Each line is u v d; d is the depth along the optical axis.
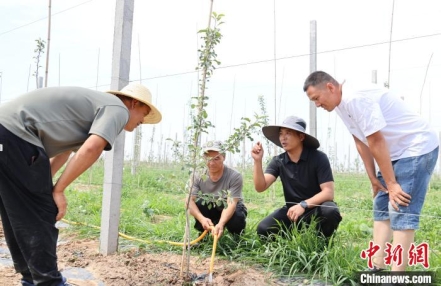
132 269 3.34
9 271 3.27
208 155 3.87
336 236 3.99
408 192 2.84
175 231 4.46
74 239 4.48
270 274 3.29
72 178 2.32
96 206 6.18
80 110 2.40
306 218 3.83
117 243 3.85
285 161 3.95
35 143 2.26
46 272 2.34
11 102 2.35
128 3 3.84
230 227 4.04
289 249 3.53
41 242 2.31
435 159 2.88
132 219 5.27
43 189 2.30
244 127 3.07
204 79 3.15
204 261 3.66
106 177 3.81
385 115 2.92
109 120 2.37
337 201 8.78
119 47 3.78
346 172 20.91
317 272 3.32
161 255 3.82
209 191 4.03
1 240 4.29
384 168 2.83
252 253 3.67
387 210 3.16
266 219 3.98
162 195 8.29
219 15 3.10
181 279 3.13
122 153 3.86
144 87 2.92
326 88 3.02
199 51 3.15
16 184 2.28
